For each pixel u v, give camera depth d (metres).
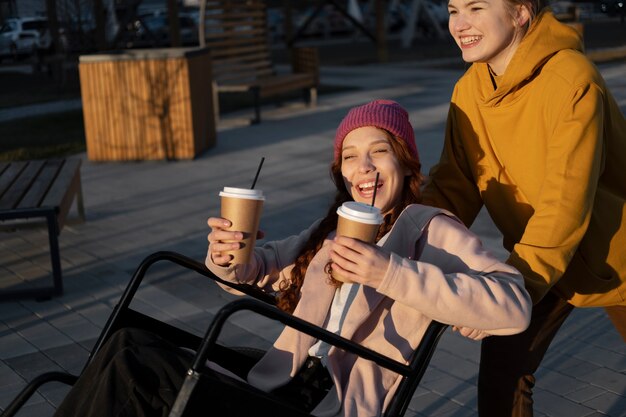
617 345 4.72
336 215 2.83
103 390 2.22
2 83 21.66
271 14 34.59
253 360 2.88
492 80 2.84
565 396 4.12
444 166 3.06
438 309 2.27
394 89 16.59
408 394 2.35
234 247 2.53
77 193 7.56
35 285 5.98
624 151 2.72
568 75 2.58
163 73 10.21
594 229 2.72
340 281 2.40
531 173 2.72
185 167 9.98
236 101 16.17
